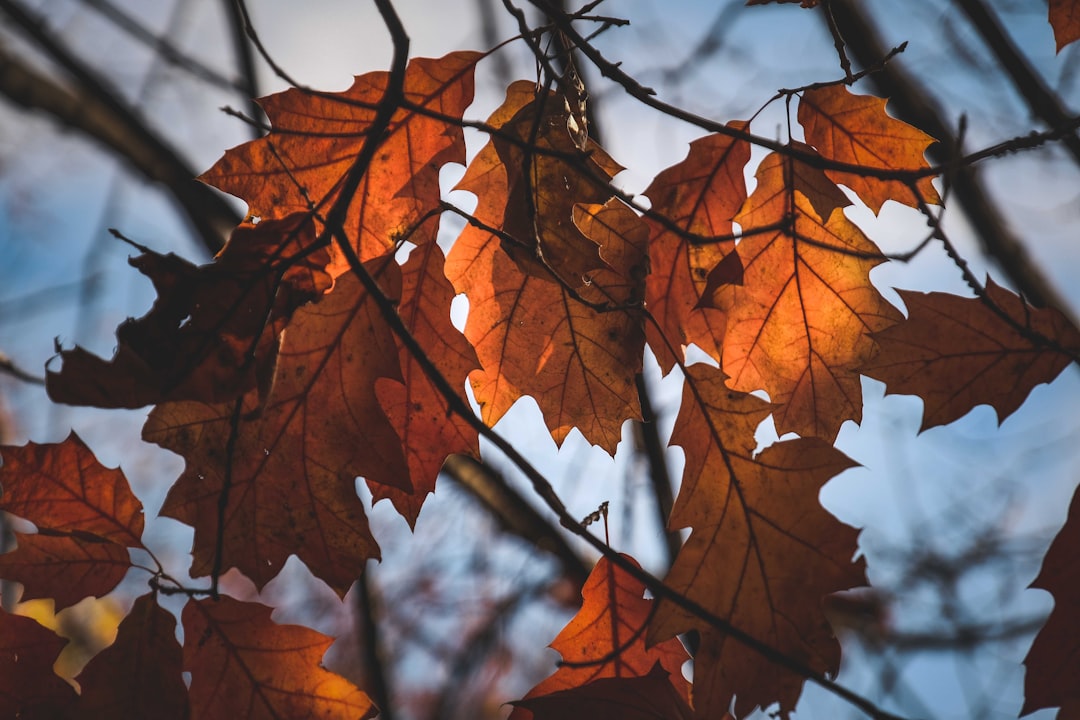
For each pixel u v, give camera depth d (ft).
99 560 3.51
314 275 3.41
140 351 3.26
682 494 3.54
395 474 3.48
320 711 3.53
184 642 3.51
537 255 3.43
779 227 3.43
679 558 3.51
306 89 3.47
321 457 3.49
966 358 3.55
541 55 3.46
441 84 3.56
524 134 3.52
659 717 3.54
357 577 3.48
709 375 3.56
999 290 3.57
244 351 3.33
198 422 3.46
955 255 3.42
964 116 3.39
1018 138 3.40
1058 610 3.43
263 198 3.51
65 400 3.20
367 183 3.55
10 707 3.44
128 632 3.48
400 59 3.34
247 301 3.36
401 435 3.55
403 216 3.55
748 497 3.52
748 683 3.45
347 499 3.49
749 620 3.48
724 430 3.55
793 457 3.52
